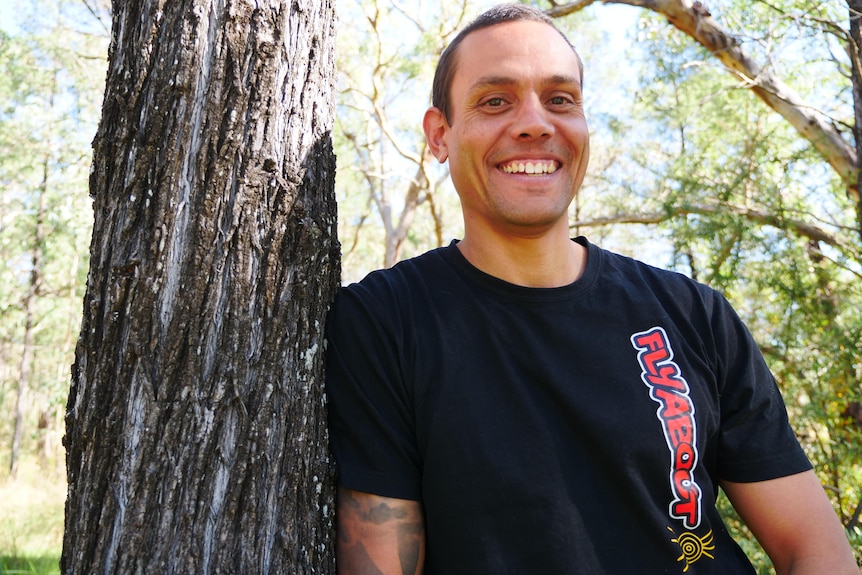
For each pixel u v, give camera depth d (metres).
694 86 8.28
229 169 1.43
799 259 6.55
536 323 1.62
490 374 1.57
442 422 1.52
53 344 22.53
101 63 15.89
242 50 1.45
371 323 1.60
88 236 15.24
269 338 1.46
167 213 1.38
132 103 1.40
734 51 6.97
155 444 1.35
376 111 13.55
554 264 1.69
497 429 1.52
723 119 7.96
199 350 1.39
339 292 1.67
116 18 1.46
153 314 1.37
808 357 6.15
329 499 1.54
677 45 8.03
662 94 8.77
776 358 6.40
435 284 1.67
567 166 1.70
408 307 1.63
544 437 1.53
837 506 5.77
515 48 1.68
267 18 1.48
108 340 1.38
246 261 1.44
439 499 1.51
